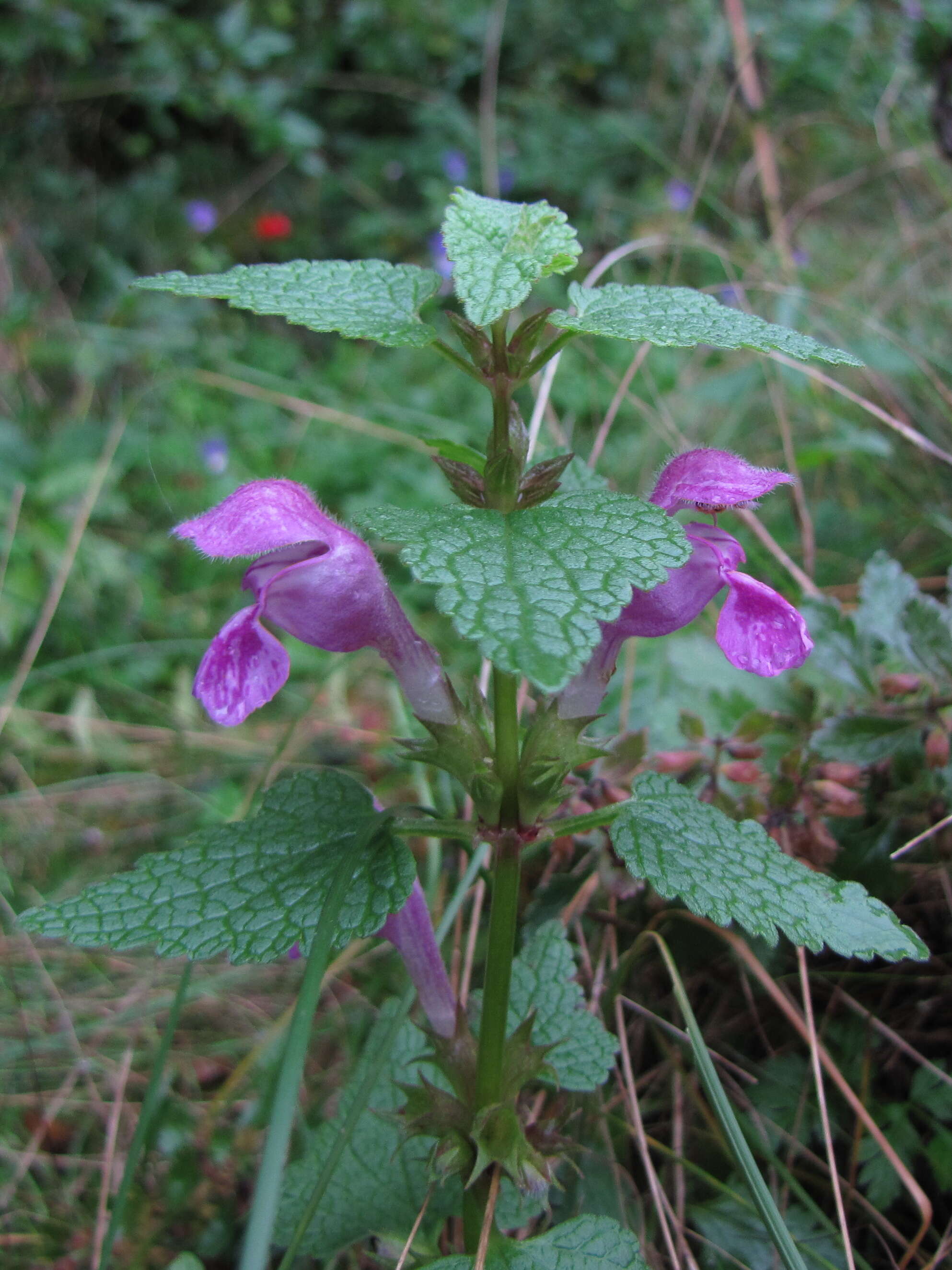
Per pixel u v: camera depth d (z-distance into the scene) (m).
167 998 0.21
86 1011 0.21
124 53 0.61
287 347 0.45
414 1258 0.14
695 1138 0.17
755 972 0.17
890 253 0.38
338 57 0.66
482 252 0.10
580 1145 0.14
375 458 0.38
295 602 0.12
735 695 0.20
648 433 0.31
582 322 0.11
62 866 0.25
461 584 0.09
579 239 0.49
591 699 0.12
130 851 0.25
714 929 0.19
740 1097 0.17
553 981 0.16
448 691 0.12
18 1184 0.18
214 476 0.37
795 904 0.11
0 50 0.56
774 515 0.30
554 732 0.12
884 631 0.19
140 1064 0.20
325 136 0.63
